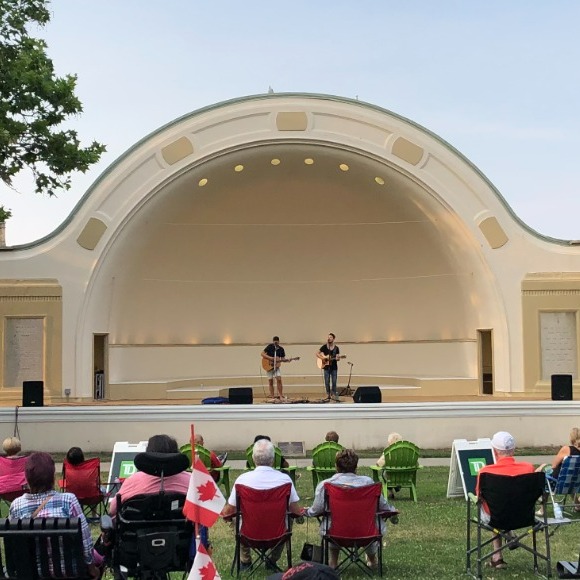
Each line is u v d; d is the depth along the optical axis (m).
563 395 20.56
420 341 25.62
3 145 17.27
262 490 8.36
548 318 23.48
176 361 25.38
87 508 12.09
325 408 19.42
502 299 23.42
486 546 10.03
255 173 23.95
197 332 25.77
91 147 18.53
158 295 25.05
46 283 22.55
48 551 6.16
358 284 26.23
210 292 25.89
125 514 6.82
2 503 13.43
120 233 22.86
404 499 13.41
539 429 19.97
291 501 8.57
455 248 24.02
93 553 6.57
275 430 19.34
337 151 23.34
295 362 26.31
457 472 13.20
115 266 23.14
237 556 8.72
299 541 10.69
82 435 19.14
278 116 23.14
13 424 19.09
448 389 24.58
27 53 17.97
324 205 25.16
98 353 23.91
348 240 25.80
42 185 18.50
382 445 19.53
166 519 6.83
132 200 22.80
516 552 9.70
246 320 26.28
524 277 23.47
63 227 22.67
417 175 23.31
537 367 23.36
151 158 22.91
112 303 23.62
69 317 22.56
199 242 25.11
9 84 17.42
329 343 23.25
